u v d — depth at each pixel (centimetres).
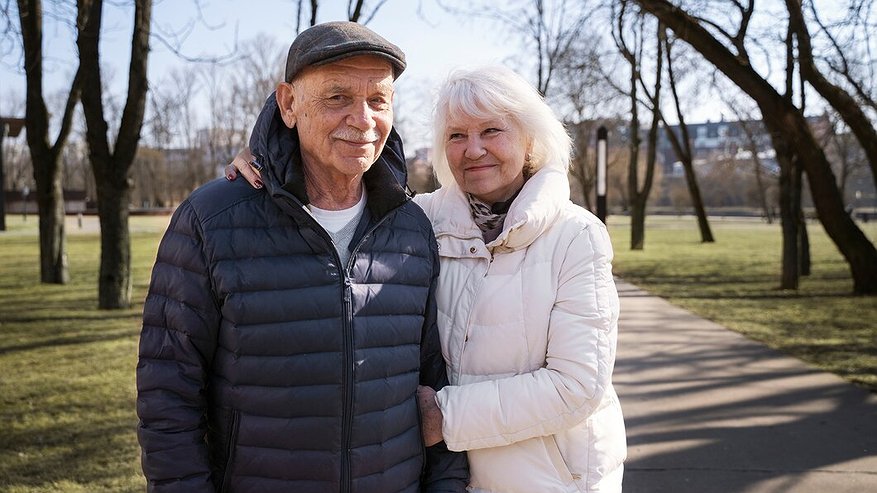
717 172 6425
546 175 194
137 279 1321
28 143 1234
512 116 196
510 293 187
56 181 1252
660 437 425
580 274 184
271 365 160
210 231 160
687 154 2736
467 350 190
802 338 745
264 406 160
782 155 1175
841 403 494
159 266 164
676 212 7256
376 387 169
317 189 175
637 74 2297
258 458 161
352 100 165
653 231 3844
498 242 188
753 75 1034
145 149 5722
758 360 636
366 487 168
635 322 866
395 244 181
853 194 6238
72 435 426
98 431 434
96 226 3750
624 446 196
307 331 162
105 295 939
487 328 188
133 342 721
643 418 462
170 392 159
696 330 805
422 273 185
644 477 364
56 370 600
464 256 195
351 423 165
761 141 2898
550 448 186
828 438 421
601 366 180
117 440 417
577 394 177
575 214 193
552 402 177
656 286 1298
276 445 161
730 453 397
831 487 350
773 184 3984
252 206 165
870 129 1082
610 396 195
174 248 162
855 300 1050
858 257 1116
